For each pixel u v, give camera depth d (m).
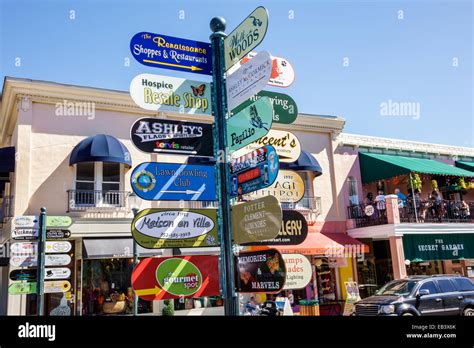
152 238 5.34
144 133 5.66
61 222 11.55
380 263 20.11
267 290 5.00
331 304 17.91
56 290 9.17
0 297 14.82
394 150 21.25
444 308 11.76
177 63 5.99
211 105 6.12
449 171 19.47
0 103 16.70
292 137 7.21
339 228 18.91
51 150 14.12
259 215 5.12
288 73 6.84
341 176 19.55
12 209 13.79
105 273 14.54
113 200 14.55
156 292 5.12
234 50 5.97
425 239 17.70
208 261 5.53
